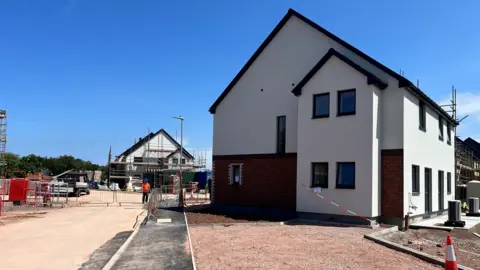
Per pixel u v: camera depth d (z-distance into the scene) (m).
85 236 12.37
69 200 31.31
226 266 8.10
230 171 21.33
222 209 21.20
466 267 8.48
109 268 8.00
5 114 42.22
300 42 19.28
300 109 17.41
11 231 13.50
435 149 19.72
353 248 10.28
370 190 15.10
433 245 11.76
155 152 65.12
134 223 15.77
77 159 101.06
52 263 8.59
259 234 12.42
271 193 19.34
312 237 11.91
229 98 21.94
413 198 16.17
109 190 56.78
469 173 40.88
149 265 8.23
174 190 42.44
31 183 27.36
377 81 15.43
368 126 15.38
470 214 19.56
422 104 18.22
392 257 9.38
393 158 15.57
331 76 16.59
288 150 19.00
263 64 20.66
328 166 16.36
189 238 11.50
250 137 20.69
